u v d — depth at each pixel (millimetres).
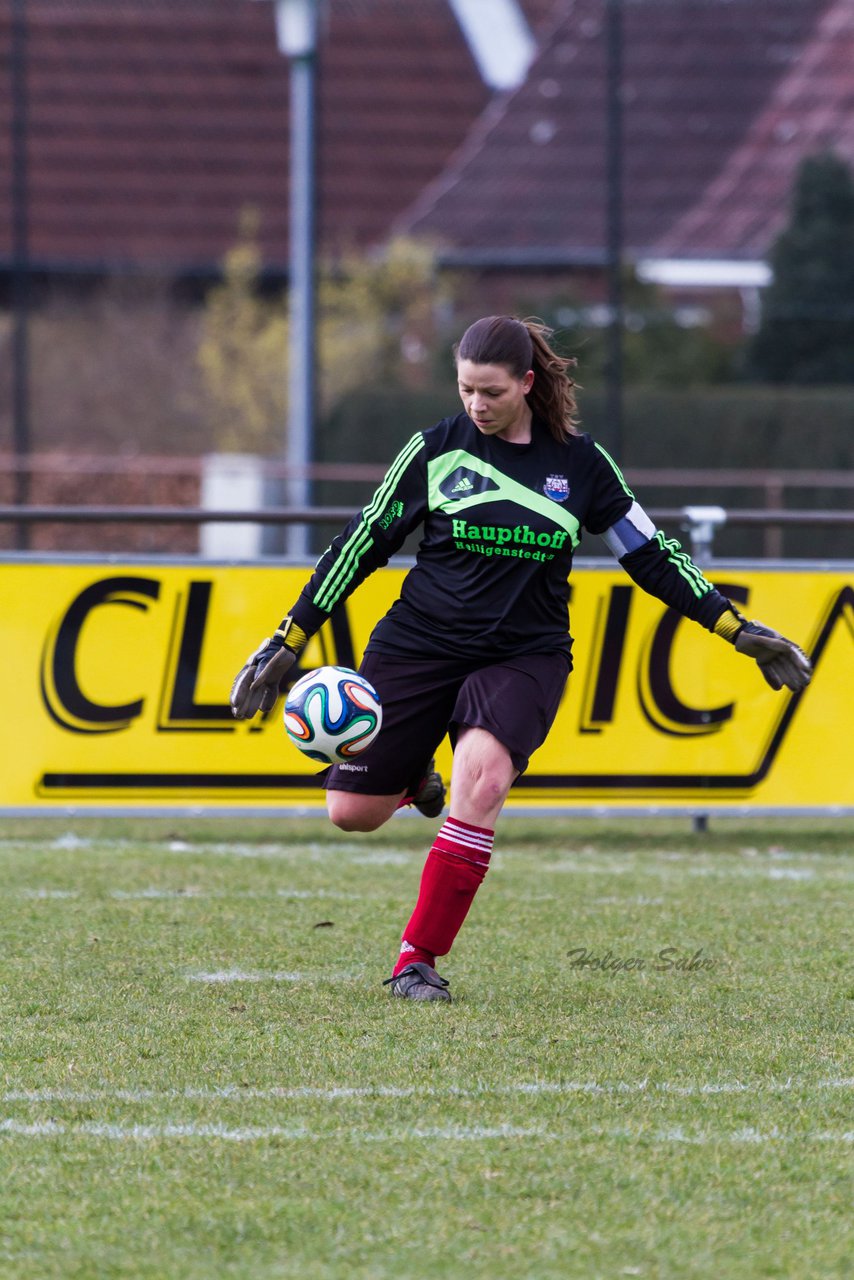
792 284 74438
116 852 26844
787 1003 17172
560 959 19141
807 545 60062
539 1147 12711
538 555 16656
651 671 28031
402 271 81938
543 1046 15414
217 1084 14203
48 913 21453
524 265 84062
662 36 87312
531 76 89688
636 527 16859
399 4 98125
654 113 86625
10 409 81312
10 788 27375
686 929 20969
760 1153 12648
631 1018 16484
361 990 17453
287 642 17031
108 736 27438
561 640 17062
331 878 24484
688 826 31141
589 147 87188
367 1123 13227
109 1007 16641
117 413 81562
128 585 27375
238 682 17047
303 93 54500
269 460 80125
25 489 60438
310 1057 14961
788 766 28375
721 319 82500
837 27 86750
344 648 27422
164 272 84312
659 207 84812
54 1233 11102
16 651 27281
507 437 16750
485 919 21484
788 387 73750
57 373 82188
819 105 85438
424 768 17484
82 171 92500
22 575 27234
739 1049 15438
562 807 27984
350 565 17000
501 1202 11641
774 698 28297
